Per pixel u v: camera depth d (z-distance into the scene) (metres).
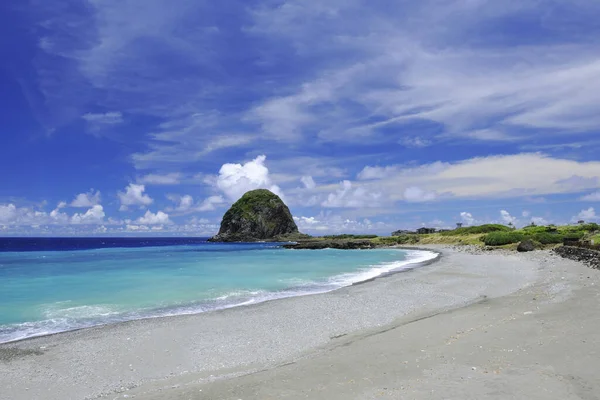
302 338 14.57
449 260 49.88
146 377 11.06
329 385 9.39
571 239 49.56
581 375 8.82
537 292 21.42
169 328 15.99
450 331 13.83
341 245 105.56
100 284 30.34
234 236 185.75
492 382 8.74
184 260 59.28
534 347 11.00
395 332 14.30
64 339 14.65
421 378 9.36
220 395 9.22
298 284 29.70
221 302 22.22
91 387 10.40
